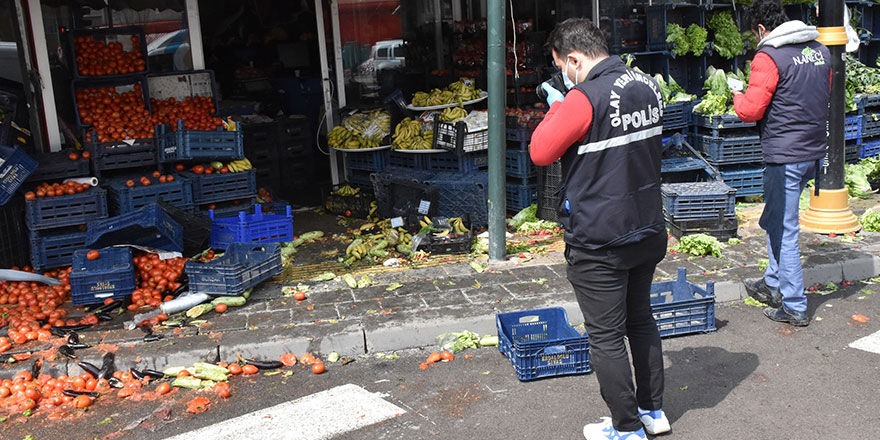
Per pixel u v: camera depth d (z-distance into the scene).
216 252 7.45
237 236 7.32
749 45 10.05
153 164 7.59
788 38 4.96
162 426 4.26
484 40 9.87
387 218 8.29
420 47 10.08
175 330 5.36
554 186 7.88
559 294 5.79
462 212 8.09
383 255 7.08
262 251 6.37
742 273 6.11
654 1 9.47
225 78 11.67
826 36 6.89
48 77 7.44
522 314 5.09
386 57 9.88
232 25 11.83
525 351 4.59
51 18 7.56
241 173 7.82
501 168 6.48
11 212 6.90
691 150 8.16
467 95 8.81
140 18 8.03
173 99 8.06
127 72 7.76
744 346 5.04
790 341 5.09
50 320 5.64
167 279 6.28
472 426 4.12
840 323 5.36
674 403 4.30
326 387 4.69
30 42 7.33
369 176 8.98
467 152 8.25
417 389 4.61
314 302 5.85
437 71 10.09
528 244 7.26
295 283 6.33
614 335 3.57
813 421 4.01
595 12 9.38
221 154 7.74
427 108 8.72
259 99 11.42
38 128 7.52
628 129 3.39
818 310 5.65
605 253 3.47
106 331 5.41
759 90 5.04
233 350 5.05
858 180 8.83
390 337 5.23
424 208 7.77
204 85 8.44
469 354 5.11
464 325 5.35
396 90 9.08
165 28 8.16
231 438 4.07
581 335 4.77
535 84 9.50
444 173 8.43
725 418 4.09
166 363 4.99
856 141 9.72
